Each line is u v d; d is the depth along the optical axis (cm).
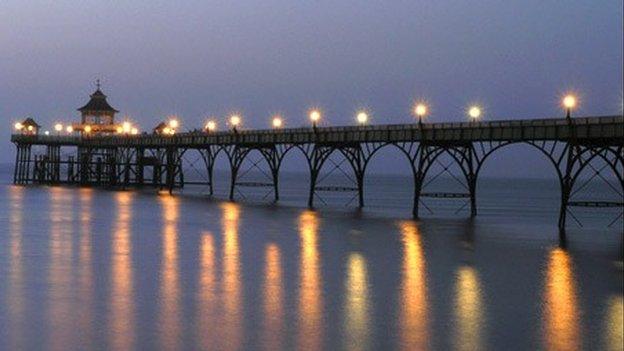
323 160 8300
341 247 4709
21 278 3506
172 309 2944
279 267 3900
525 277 3681
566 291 3356
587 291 3359
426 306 3036
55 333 2616
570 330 2711
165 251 4459
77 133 14712
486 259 4247
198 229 5738
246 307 2988
